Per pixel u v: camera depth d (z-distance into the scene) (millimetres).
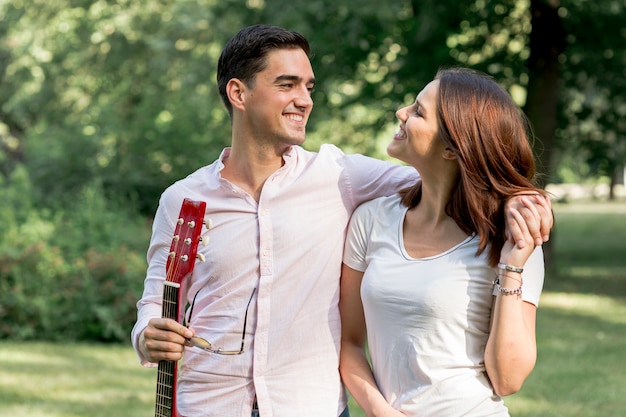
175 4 18469
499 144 2939
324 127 18688
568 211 36844
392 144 3119
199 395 3246
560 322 11703
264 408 3158
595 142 18109
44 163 16203
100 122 16984
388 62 15805
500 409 2961
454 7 14789
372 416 3059
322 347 3223
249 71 3227
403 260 3053
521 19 15992
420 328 2969
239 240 3238
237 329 3205
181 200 3348
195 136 16875
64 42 19203
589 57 16344
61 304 10422
